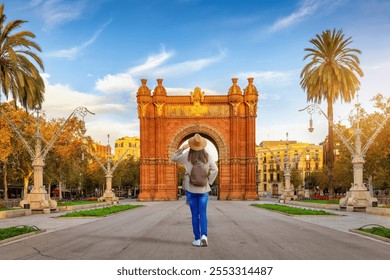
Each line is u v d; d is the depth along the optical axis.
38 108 43.75
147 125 83.06
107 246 14.01
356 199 40.81
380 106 57.59
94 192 138.88
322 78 55.62
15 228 19.20
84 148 76.88
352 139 67.00
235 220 26.66
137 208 46.59
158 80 83.56
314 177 142.12
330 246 14.00
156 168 81.94
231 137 82.62
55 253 12.65
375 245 14.37
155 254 12.22
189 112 83.69
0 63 41.53
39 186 39.28
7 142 56.47
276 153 174.88
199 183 13.48
